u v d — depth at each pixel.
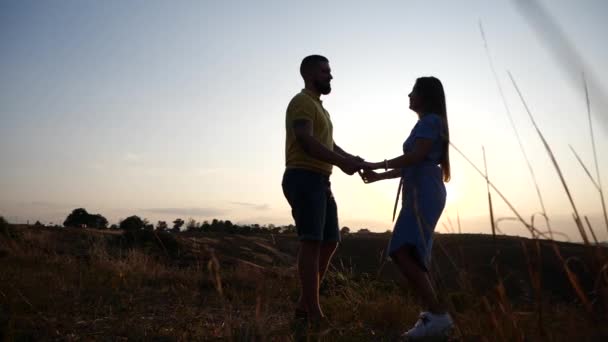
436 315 3.38
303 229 4.18
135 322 3.97
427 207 3.58
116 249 8.91
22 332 3.40
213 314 4.38
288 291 5.54
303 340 3.41
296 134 4.17
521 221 1.82
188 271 7.20
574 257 1.67
